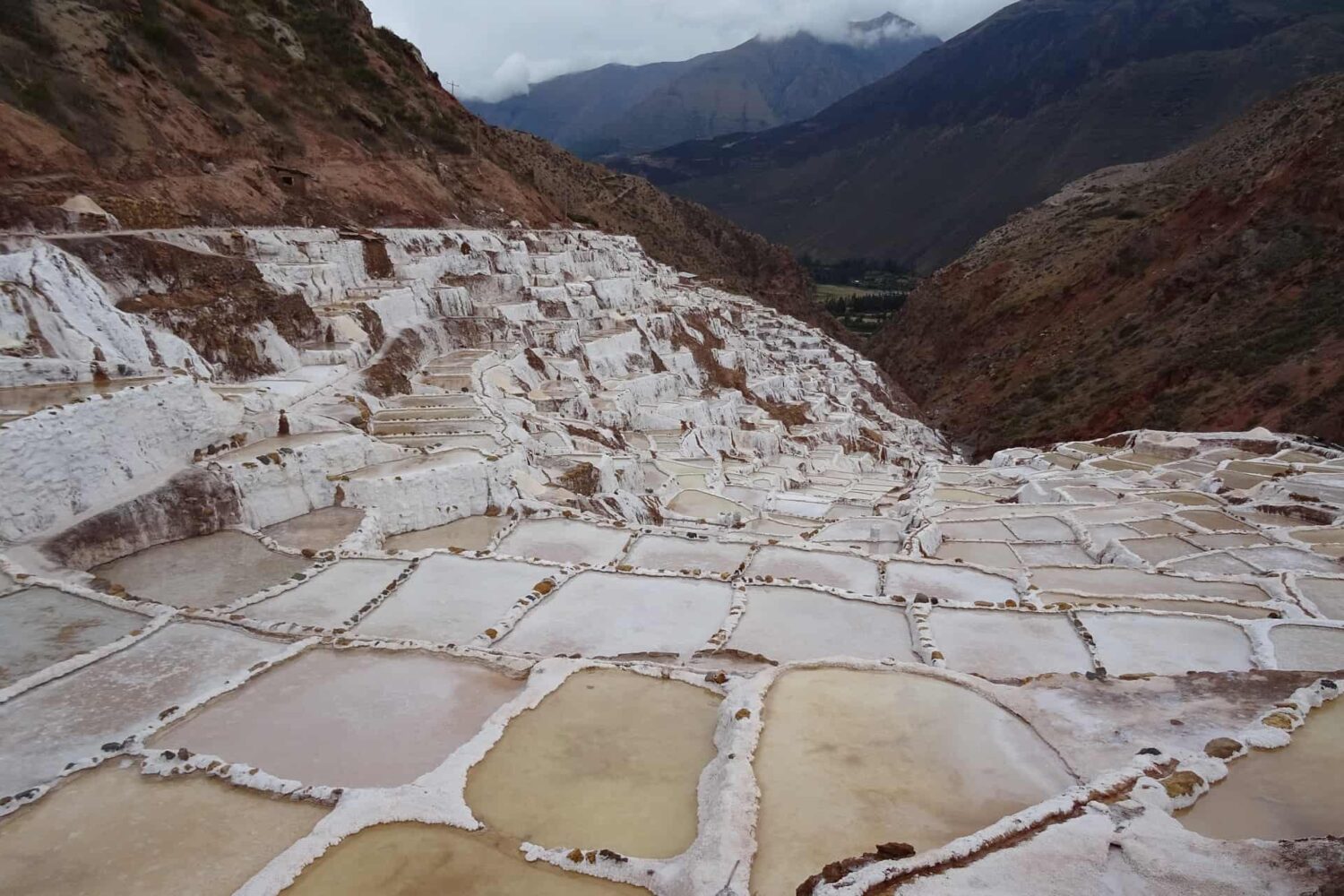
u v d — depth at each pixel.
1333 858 7.41
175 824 9.28
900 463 65.75
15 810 9.52
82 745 11.12
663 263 102.00
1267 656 15.21
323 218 48.06
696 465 42.62
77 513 18.77
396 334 38.97
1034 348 84.75
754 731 10.47
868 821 8.83
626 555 21.66
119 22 45.22
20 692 12.40
